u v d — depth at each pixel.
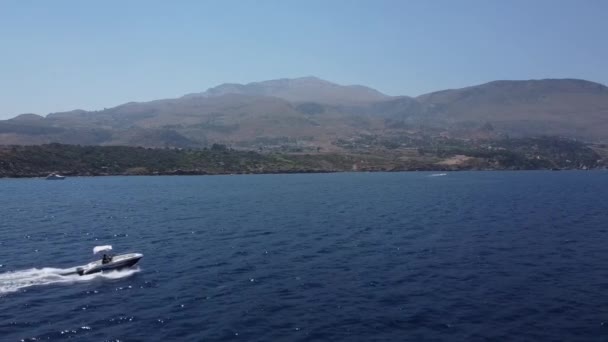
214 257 55.78
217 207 109.94
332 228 76.88
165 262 53.44
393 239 66.81
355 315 36.84
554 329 34.28
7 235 72.00
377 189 167.50
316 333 33.56
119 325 35.09
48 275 48.22
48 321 35.91
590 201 122.38
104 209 107.00
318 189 168.00
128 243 65.25
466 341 32.34
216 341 32.34
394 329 34.28
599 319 36.00
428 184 196.62
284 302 39.69
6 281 46.25
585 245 62.28
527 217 90.06
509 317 36.47
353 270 49.56
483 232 72.56
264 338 32.75
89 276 47.75
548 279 46.22
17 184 196.00
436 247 61.09
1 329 34.41
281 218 89.56
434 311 37.62
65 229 77.50
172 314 37.16
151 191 159.38
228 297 41.03
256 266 51.34
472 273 48.31
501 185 190.00
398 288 43.34
